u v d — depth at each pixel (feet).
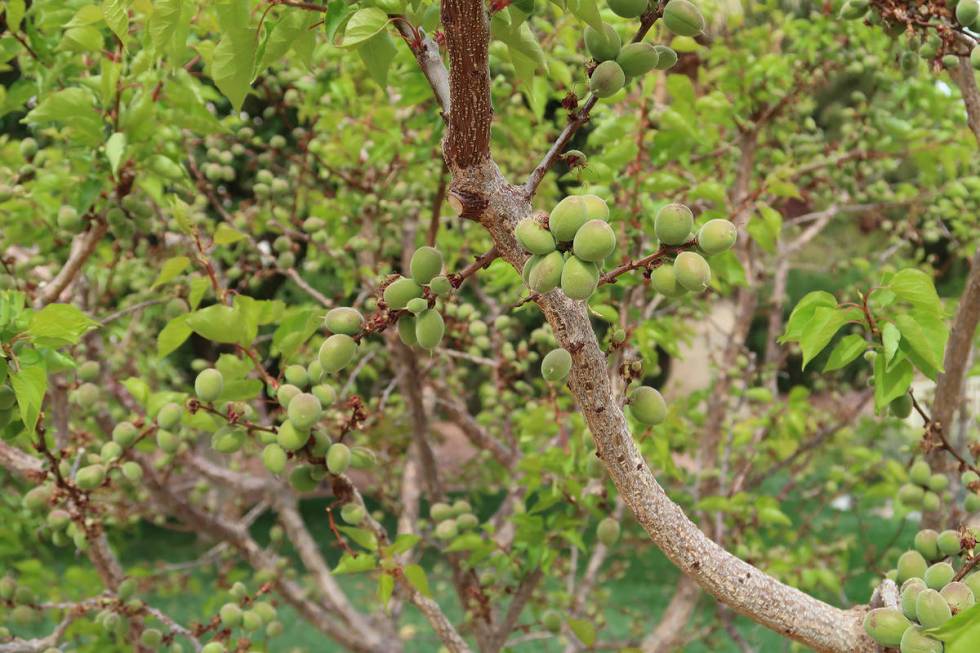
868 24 8.46
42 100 9.83
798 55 15.78
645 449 11.04
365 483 33.17
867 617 5.14
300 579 28.09
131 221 9.91
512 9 5.57
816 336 7.19
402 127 14.25
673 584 27.89
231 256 15.42
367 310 14.75
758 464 18.71
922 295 6.93
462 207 5.04
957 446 11.07
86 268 13.48
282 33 6.22
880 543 25.75
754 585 5.16
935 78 14.92
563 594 15.56
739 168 15.49
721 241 4.64
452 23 4.46
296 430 7.13
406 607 26.48
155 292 14.87
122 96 9.39
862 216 21.98
